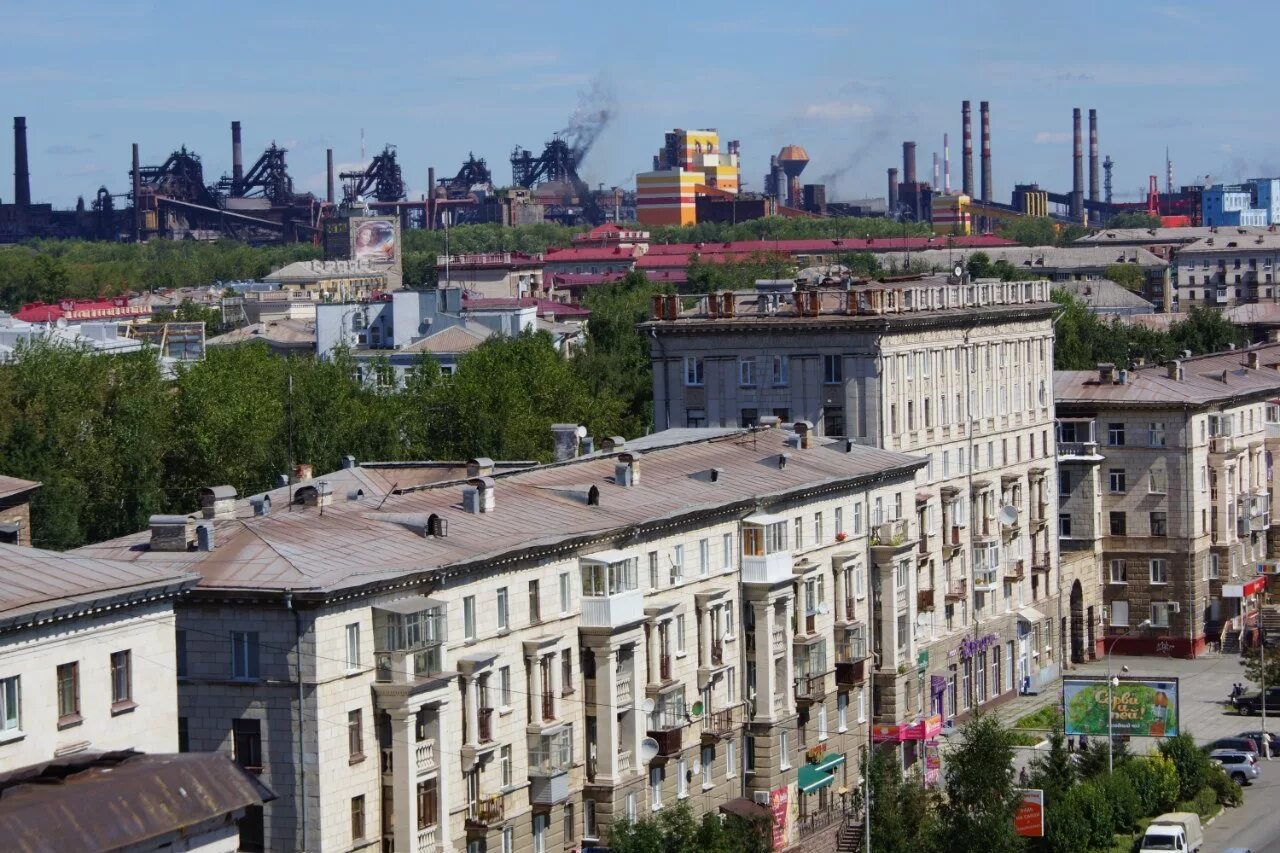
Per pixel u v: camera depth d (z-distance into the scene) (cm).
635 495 17988
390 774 14125
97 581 12412
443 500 16525
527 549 15538
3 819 10712
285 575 13725
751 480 19538
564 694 16088
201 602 13688
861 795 19212
